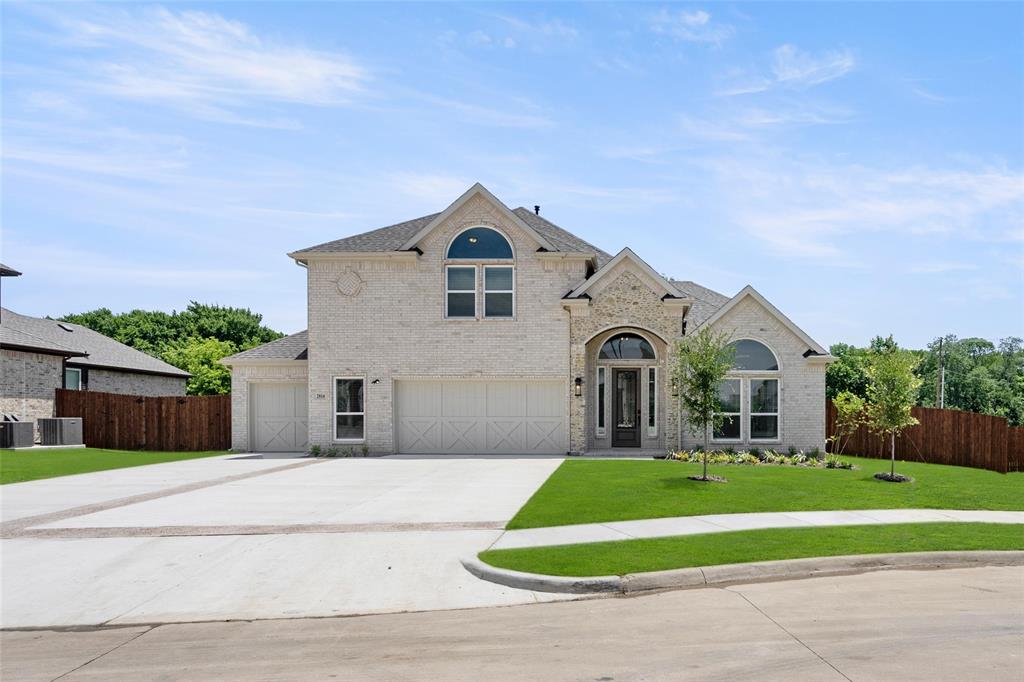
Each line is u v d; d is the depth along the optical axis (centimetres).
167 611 725
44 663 594
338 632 661
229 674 562
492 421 2275
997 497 1376
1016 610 703
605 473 1664
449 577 825
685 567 825
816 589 783
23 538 1001
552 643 619
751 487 1434
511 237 2259
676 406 2155
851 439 2519
